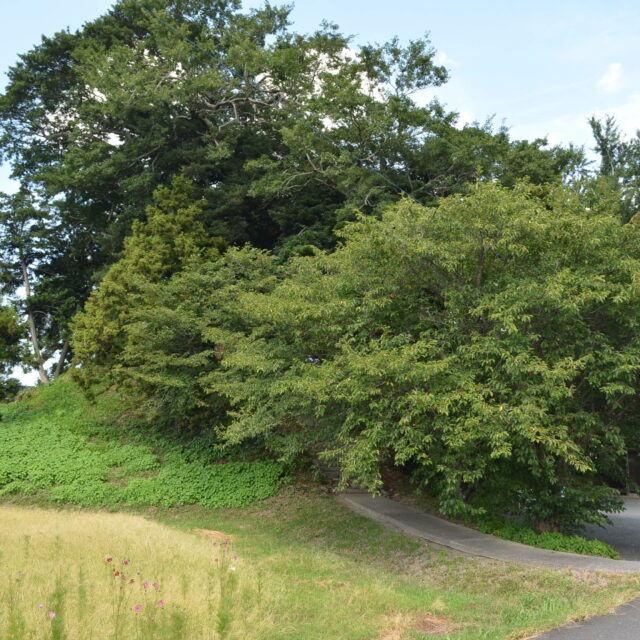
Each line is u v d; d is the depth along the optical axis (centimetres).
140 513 1570
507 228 1051
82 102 2998
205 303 1742
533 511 1283
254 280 1759
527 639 646
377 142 2180
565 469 1277
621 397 1157
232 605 663
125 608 614
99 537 1008
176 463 1794
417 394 1002
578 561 1046
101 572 779
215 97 2698
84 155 2520
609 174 2472
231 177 2586
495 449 1038
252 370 1423
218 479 1712
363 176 2053
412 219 1166
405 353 1023
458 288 1149
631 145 2683
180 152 2578
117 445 1889
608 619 701
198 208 2152
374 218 1217
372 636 672
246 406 1487
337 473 1834
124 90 2470
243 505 1630
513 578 976
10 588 655
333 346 1291
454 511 1140
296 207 2378
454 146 2098
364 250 1215
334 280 1273
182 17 2994
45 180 2744
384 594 852
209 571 810
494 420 995
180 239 1975
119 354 1781
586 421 1121
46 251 3170
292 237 2197
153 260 1908
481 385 1056
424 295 1267
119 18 3086
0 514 1305
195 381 1677
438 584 1033
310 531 1435
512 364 994
